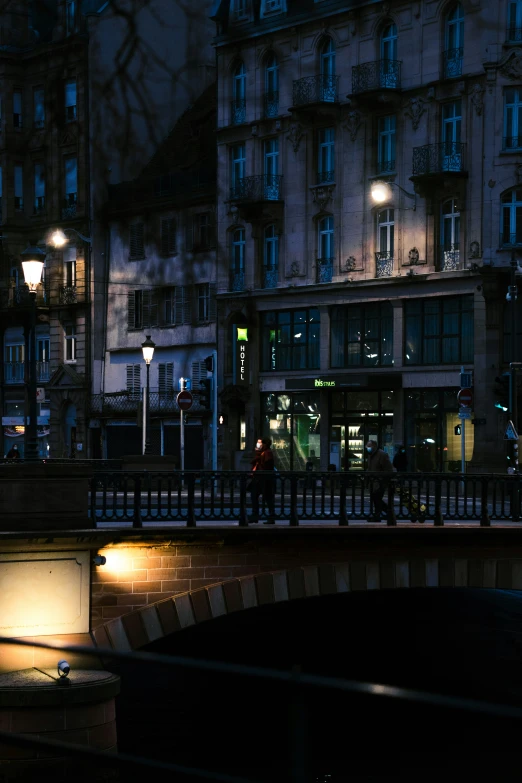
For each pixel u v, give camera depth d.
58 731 16.88
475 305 42.88
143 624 21.09
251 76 49.41
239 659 30.41
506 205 42.66
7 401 59.47
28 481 19.92
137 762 4.85
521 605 32.91
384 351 46.06
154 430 51.72
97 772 11.64
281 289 48.69
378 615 31.25
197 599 21.64
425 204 44.47
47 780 12.50
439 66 44.06
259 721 21.72
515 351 38.91
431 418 44.38
